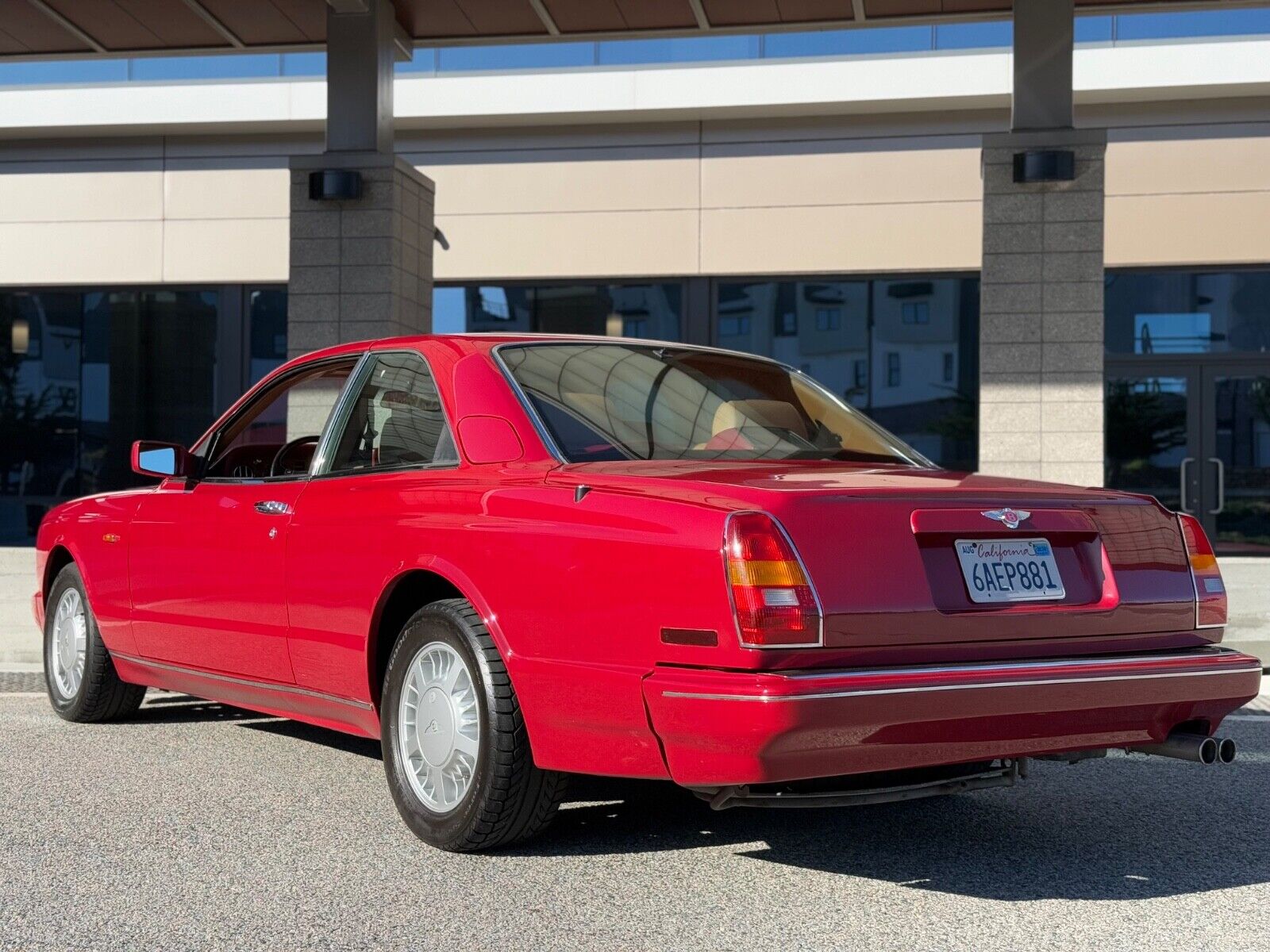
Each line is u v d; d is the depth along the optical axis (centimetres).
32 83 1723
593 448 395
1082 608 364
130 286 1800
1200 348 1606
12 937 320
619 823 434
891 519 341
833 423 454
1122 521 381
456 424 417
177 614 525
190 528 517
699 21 1235
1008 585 355
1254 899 357
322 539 443
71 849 398
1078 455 1111
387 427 447
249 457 547
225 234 1761
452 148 1712
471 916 338
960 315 1642
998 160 1123
